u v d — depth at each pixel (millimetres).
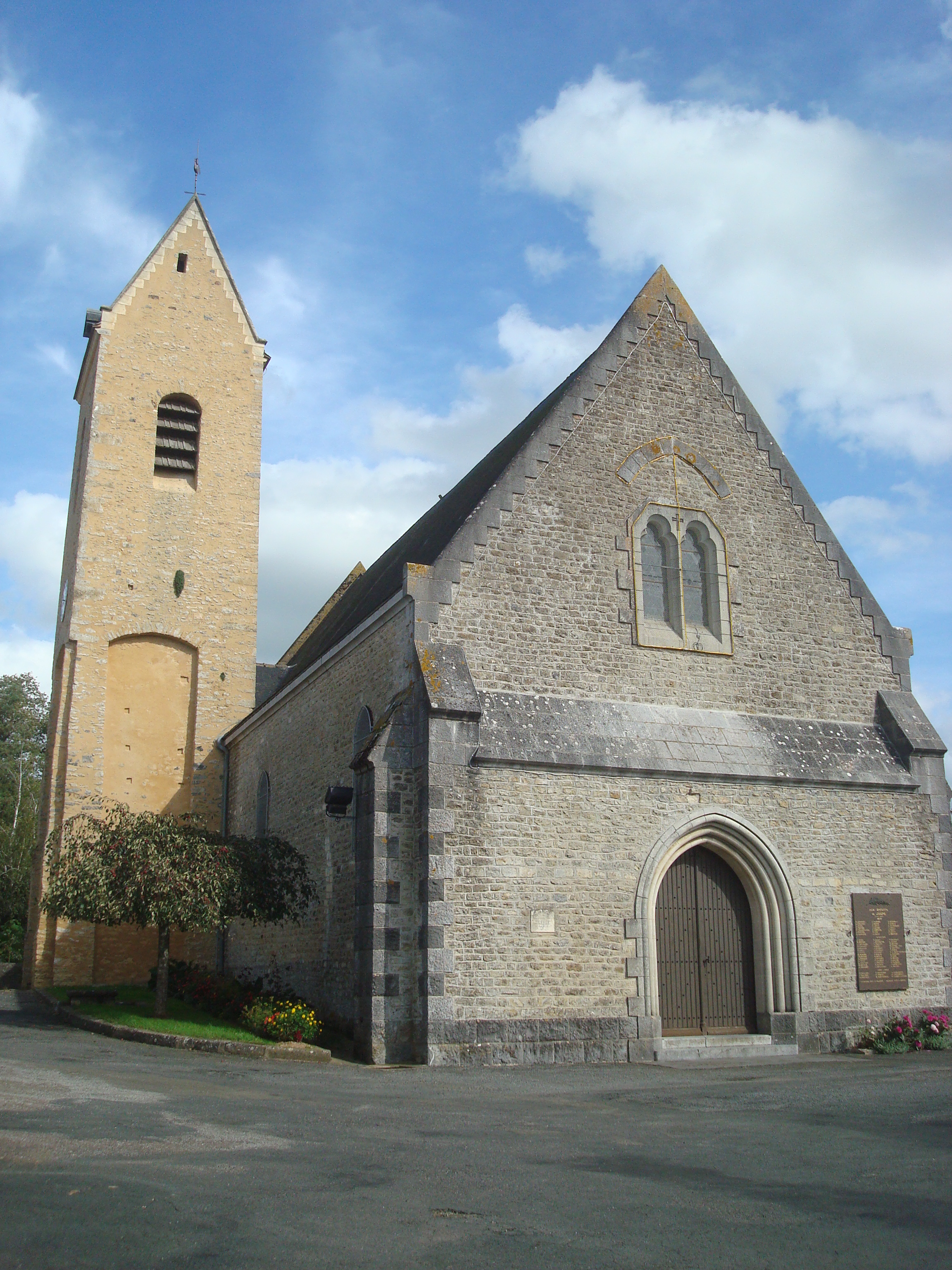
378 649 16781
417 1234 5879
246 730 24297
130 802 25172
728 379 18703
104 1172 6848
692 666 17078
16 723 44031
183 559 26656
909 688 18672
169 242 28391
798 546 18469
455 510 19875
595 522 16922
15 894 36969
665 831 15805
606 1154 8094
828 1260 5574
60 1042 15008
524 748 15055
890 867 17328
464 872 14367
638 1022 14945
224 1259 5359
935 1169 7625
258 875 18125
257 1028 15906
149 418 27109
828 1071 13781
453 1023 13891
